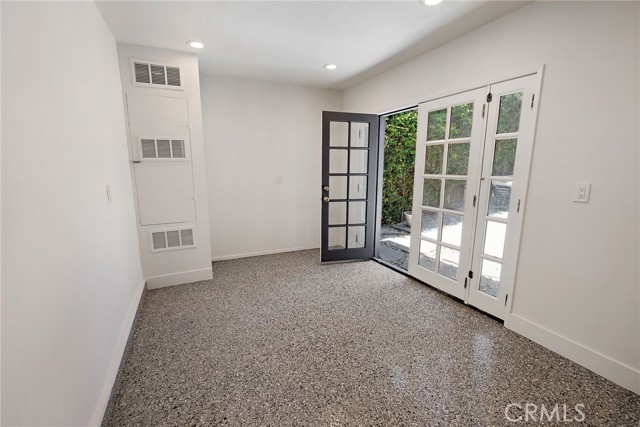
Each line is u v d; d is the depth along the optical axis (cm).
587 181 171
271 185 404
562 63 178
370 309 254
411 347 200
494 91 219
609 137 160
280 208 414
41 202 98
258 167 393
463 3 193
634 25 148
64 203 117
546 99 187
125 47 254
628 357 161
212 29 229
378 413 147
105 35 212
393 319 237
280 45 260
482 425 140
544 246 195
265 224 409
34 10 103
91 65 171
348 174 369
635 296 156
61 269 110
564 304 187
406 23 219
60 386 102
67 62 133
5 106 81
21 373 80
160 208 287
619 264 161
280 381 169
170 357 190
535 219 199
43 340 93
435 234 289
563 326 188
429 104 279
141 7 194
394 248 469
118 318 187
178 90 278
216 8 197
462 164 253
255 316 242
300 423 141
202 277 317
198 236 309
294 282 313
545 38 185
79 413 116
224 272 343
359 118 356
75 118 138
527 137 200
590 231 171
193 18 211
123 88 257
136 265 260
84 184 143
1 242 74
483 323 230
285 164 408
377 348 199
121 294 199
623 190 157
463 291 263
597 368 173
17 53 90
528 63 195
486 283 243
